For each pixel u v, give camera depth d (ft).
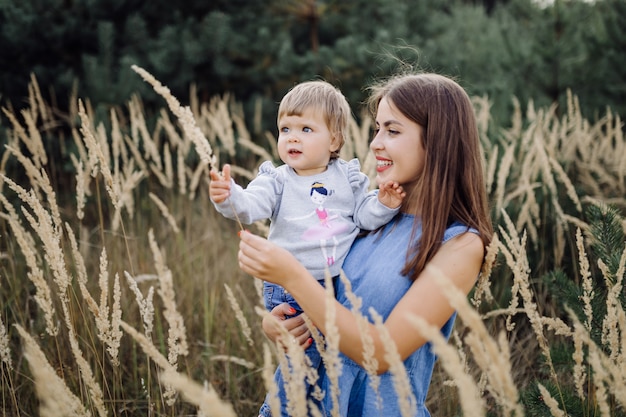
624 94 21.57
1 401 9.39
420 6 26.84
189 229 16.06
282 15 24.64
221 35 22.21
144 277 11.10
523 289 6.46
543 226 13.04
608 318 6.15
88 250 14.03
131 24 21.97
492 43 27.66
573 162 16.03
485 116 16.75
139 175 12.78
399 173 6.25
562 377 9.58
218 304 13.25
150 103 22.81
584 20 21.76
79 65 22.11
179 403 10.43
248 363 10.26
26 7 20.90
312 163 7.10
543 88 21.89
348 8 24.82
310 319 5.72
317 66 22.88
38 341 10.57
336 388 4.71
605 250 8.26
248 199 6.44
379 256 6.18
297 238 6.73
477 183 6.20
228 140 16.75
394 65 22.34
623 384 5.24
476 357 4.25
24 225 14.65
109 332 6.82
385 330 4.34
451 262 5.66
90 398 7.88
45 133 20.56
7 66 21.09
